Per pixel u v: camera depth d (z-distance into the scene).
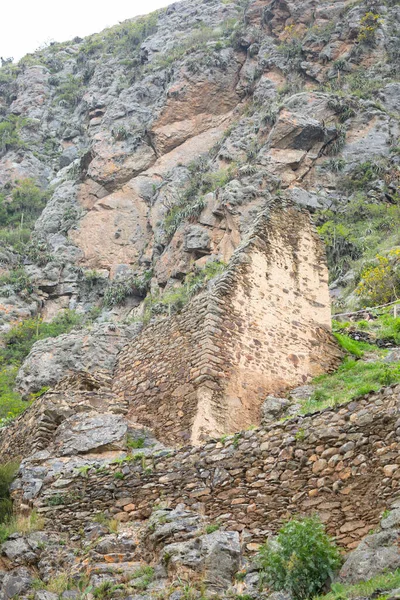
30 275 83.50
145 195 92.19
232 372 18.41
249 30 102.81
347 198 74.62
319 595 11.21
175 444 17.48
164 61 116.25
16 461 17.39
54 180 113.31
